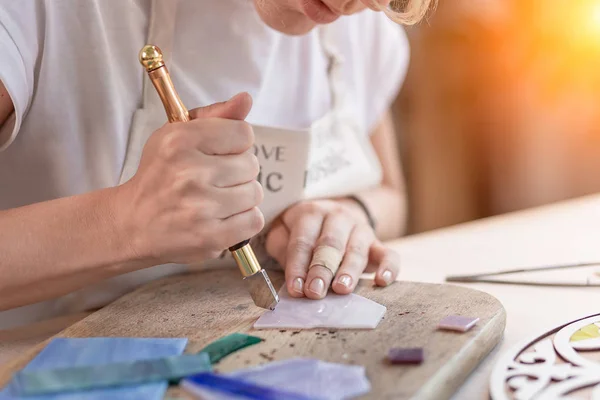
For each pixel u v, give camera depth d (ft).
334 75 3.87
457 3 6.40
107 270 2.57
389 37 4.34
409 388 1.86
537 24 6.28
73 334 2.42
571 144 6.35
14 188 3.10
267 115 3.62
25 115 2.95
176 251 2.46
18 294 2.59
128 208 2.46
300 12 2.88
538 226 4.02
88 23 2.95
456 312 2.41
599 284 2.86
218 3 3.20
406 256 3.52
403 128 6.79
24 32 2.72
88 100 3.03
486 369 2.17
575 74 6.25
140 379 1.91
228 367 2.06
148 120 3.15
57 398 1.84
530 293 2.83
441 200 6.79
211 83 3.32
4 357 2.48
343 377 1.90
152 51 2.34
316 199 3.59
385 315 2.43
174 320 2.52
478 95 6.56
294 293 2.65
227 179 2.39
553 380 1.95
